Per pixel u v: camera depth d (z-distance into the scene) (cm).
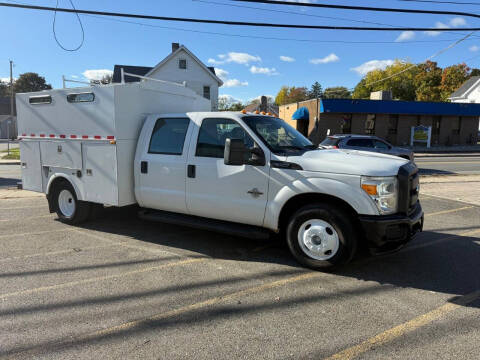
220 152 483
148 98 576
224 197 477
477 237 584
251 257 488
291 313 335
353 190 399
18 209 775
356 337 295
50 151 627
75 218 625
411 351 275
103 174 557
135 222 667
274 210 444
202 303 354
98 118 549
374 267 452
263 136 466
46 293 374
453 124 3116
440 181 1225
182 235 589
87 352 273
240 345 283
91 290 382
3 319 321
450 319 324
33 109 643
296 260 454
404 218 400
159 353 272
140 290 383
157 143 539
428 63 6631
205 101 726
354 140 1412
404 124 2998
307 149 485
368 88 7050
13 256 485
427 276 425
